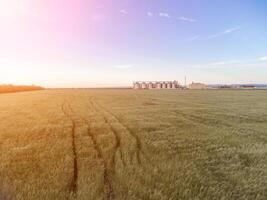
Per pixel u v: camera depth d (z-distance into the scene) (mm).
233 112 17625
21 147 7320
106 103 26141
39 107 21297
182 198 4129
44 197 4000
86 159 6129
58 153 6656
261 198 4246
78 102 27641
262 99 32938
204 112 17562
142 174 5137
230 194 4324
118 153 6746
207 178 5059
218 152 7113
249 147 7758
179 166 5734
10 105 23219
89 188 4328
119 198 4031
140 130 10414
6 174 5059
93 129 10570
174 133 9828
